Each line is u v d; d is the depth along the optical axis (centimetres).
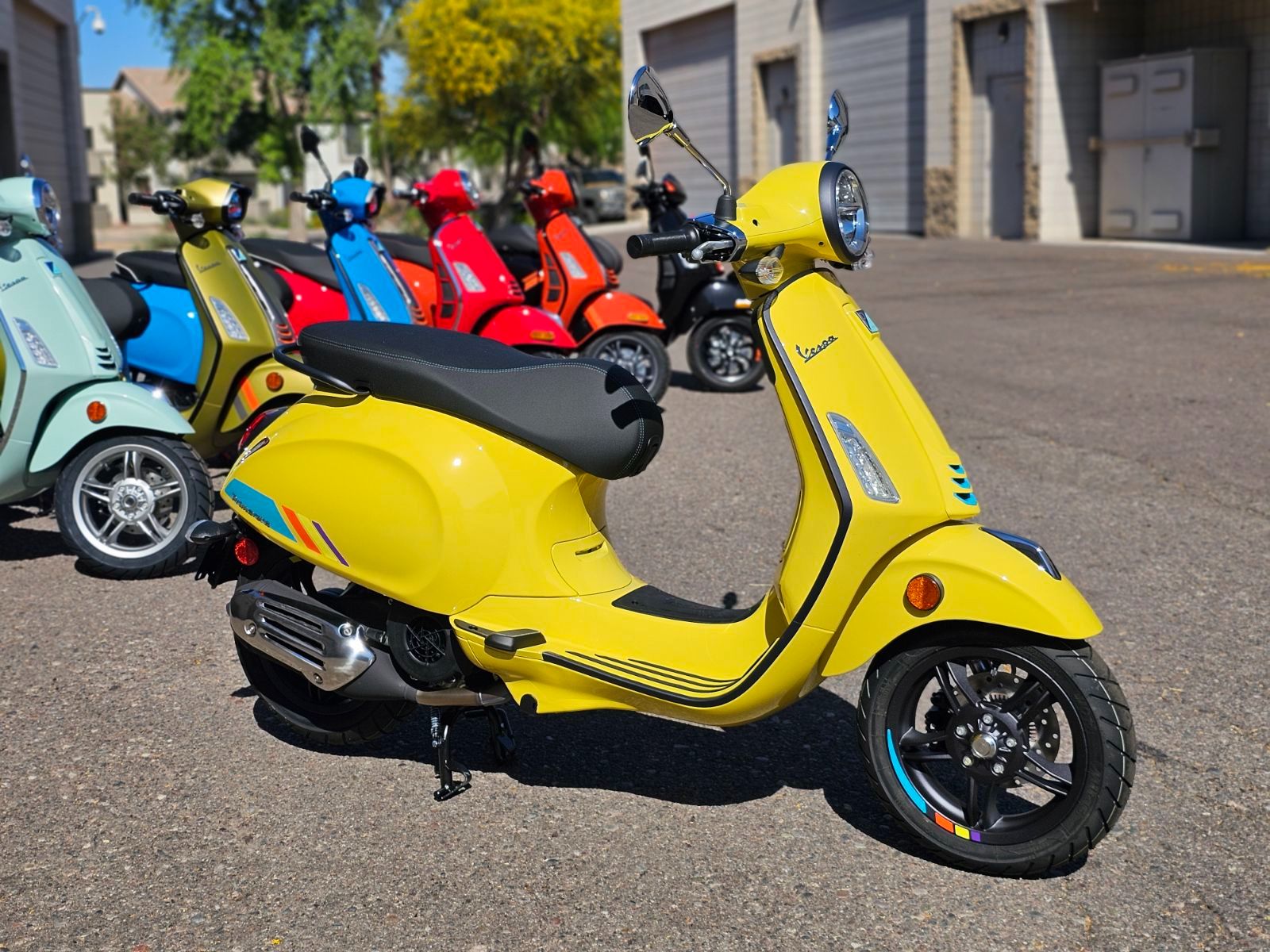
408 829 342
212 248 636
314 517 358
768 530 598
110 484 575
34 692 431
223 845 334
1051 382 925
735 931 293
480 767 378
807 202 313
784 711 412
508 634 339
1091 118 2002
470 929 296
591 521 359
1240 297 1274
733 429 825
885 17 2364
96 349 548
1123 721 296
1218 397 845
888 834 336
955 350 1081
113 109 6581
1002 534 313
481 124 3497
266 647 372
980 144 2161
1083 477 672
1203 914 296
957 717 311
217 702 423
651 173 942
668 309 958
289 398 642
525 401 343
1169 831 332
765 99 2784
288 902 308
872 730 321
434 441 345
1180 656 440
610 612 345
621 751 386
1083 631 290
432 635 353
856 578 306
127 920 301
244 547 380
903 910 300
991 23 2095
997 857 309
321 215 746
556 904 305
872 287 1564
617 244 2573
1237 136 1828
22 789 365
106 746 392
